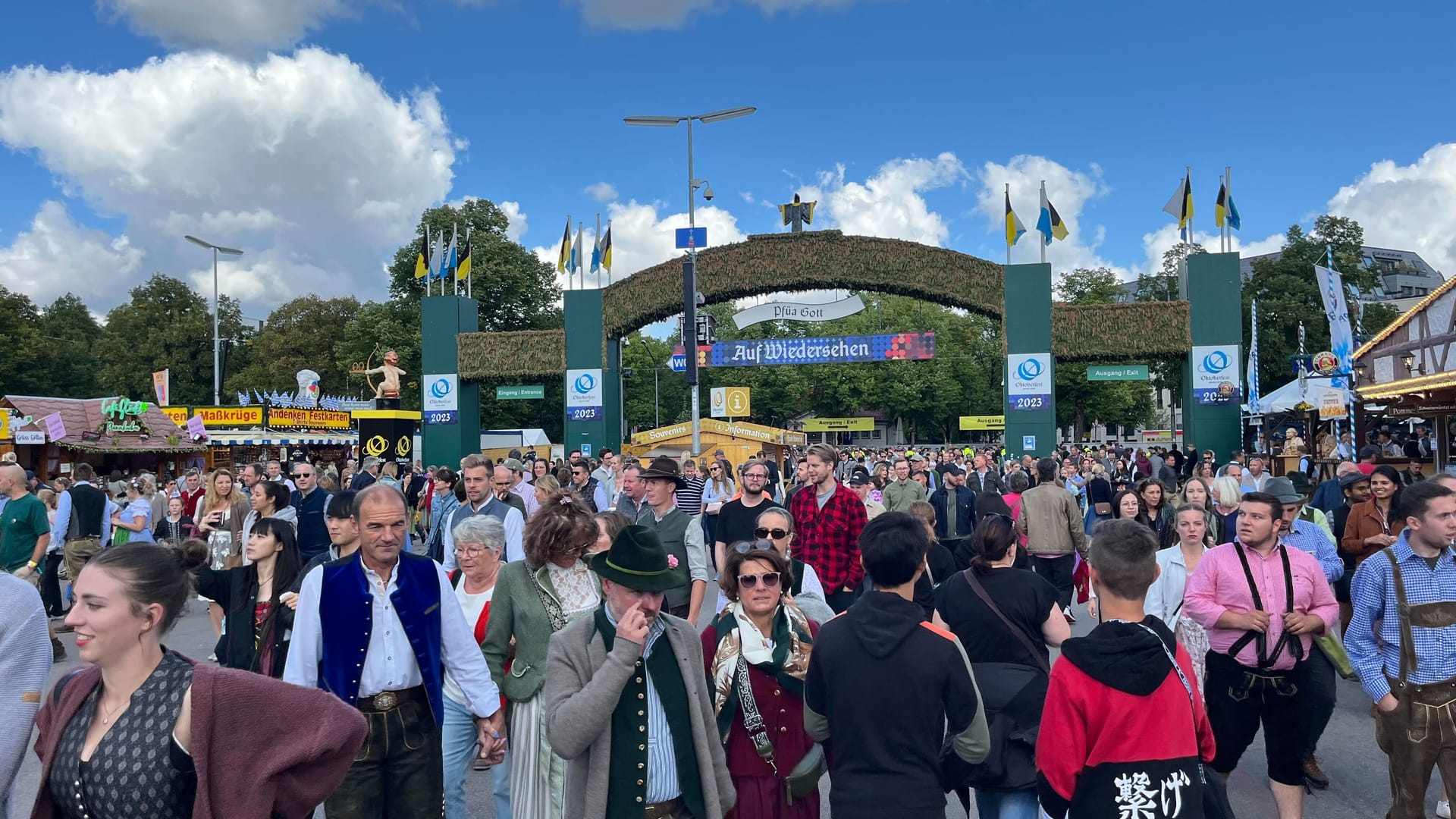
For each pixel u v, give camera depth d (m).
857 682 3.30
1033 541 9.75
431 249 35.06
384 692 3.93
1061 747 3.02
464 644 4.18
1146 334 29.39
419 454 35.53
